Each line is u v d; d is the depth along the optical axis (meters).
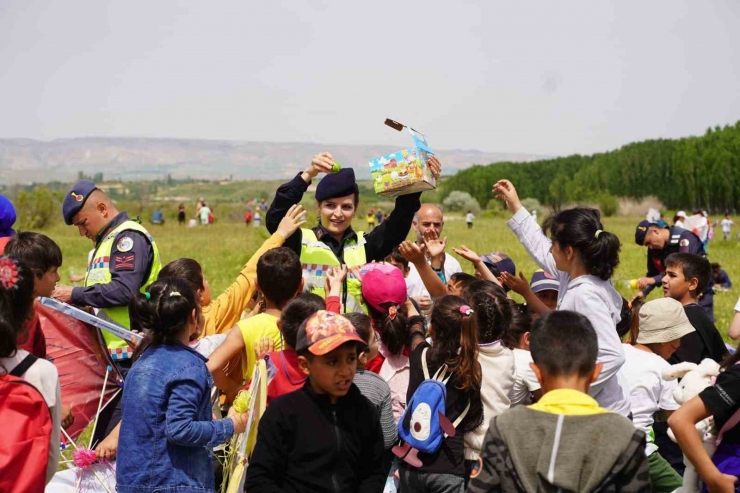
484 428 4.75
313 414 4.01
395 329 5.35
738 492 3.90
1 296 3.79
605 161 106.81
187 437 4.08
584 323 3.63
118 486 4.20
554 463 3.24
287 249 5.27
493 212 89.12
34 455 3.62
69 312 4.95
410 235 29.17
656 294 16.44
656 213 10.46
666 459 5.80
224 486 4.79
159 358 4.26
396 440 4.91
